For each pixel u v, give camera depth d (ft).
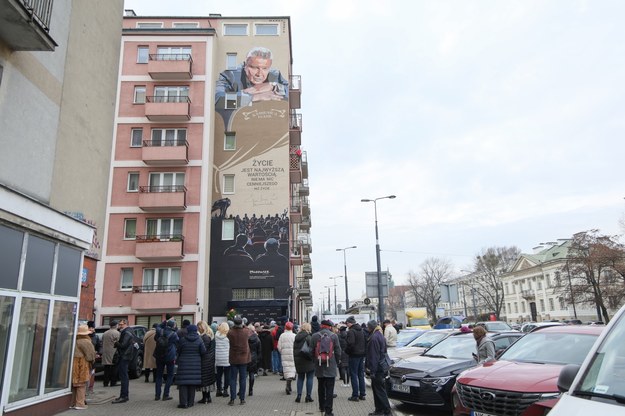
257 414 31.40
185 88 99.55
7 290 25.93
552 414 10.57
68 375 32.99
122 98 98.32
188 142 96.48
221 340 37.06
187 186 94.68
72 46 40.78
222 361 36.78
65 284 32.91
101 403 35.88
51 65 36.70
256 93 104.37
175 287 90.33
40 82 35.04
